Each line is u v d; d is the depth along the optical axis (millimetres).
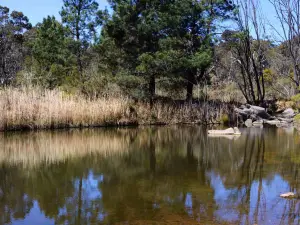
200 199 6316
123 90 20359
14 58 34125
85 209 5906
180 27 20297
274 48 31938
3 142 13352
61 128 17547
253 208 5797
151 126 19203
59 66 23969
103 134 15828
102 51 20812
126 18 19797
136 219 5383
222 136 15195
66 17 23438
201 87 23188
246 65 26703
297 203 6035
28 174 8469
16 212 5836
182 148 12148
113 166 9312
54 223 5328
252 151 11180
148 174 8336
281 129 17812
